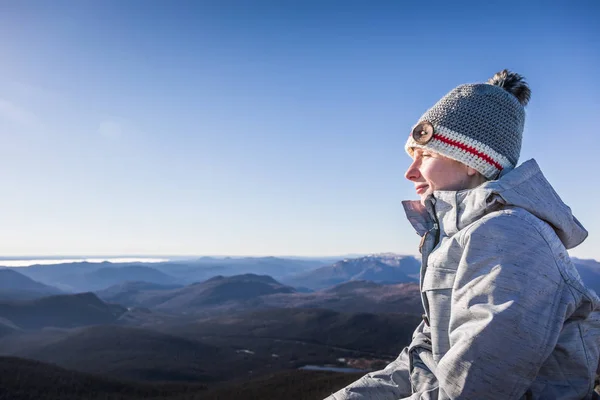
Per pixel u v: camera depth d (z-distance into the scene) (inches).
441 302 78.9
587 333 73.5
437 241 87.9
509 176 79.2
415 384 85.7
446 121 85.8
